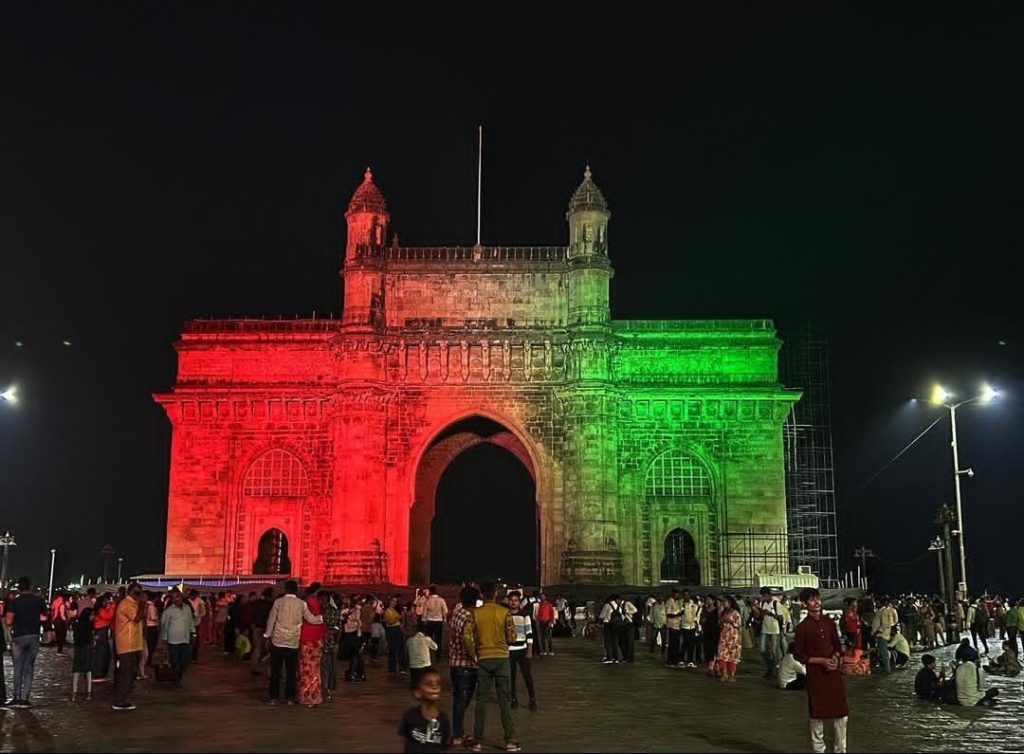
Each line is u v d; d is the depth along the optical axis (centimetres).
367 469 7569
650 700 3266
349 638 3794
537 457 7744
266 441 8075
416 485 8212
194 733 2522
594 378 7581
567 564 7412
